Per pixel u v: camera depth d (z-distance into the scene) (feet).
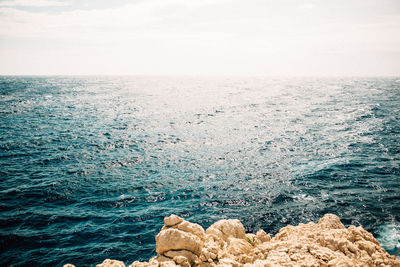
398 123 150.61
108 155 98.94
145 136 128.67
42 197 64.80
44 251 45.70
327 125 151.64
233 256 26.84
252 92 399.03
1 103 222.07
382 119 164.25
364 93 349.20
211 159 95.96
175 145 113.91
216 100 288.51
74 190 69.36
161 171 84.33
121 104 245.04
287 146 110.93
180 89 464.24
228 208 61.67
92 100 269.64
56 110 199.72
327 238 27.91
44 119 164.66
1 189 67.92
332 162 90.38
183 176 80.48
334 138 122.11
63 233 51.03
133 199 65.82
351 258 24.80
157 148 108.99
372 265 23.44
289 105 241.55
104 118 174.50
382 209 58.80
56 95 305.73
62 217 56.59
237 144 115.34
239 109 220.02
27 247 46.55
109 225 54.29
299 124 156.25
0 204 60.54
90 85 520.01
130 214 58.70
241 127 150.51
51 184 71.92
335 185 72.38
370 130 135.64
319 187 71.41
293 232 33.14
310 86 529.04
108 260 23.90
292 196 66.69
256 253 27.50
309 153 101.04
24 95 292.20
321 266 22.48
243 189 71.41
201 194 68.80
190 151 105.50
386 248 45.57
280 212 59.36
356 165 86.74
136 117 180.96
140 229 53.16
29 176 77.10
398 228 51.31
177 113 199.62
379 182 73.36
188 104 253.24
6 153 97.14
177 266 22.11
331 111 201.77
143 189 71.36
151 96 328.29
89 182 74.69
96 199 65.16
